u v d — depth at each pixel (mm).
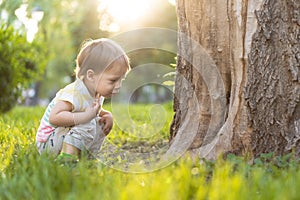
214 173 2848
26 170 3037
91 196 2357
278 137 3441
